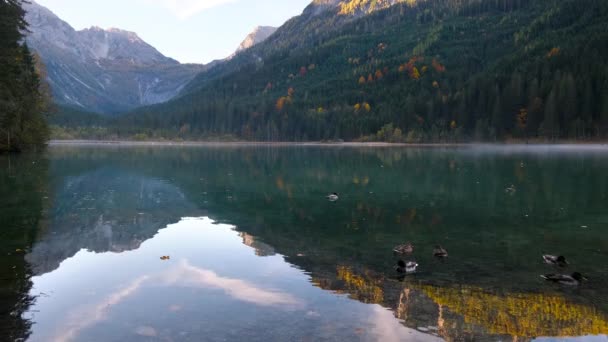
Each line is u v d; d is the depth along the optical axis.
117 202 27.03
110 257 14.75
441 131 171.38
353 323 9.25
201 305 10.30
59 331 8.84
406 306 10.24
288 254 15.21
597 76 142.00
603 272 13.17
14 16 51.09
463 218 22.39
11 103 54.66
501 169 52.22
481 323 9.30
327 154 94.88
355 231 19.27
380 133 190.00
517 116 151.88
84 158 70.50
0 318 9.48
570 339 8.59
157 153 96.31
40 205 25.17
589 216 22.88
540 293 11.27
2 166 48.44
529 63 184.25
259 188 35.03
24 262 13.94
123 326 9.09
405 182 39.19
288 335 8.63
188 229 19.50
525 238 17.81
